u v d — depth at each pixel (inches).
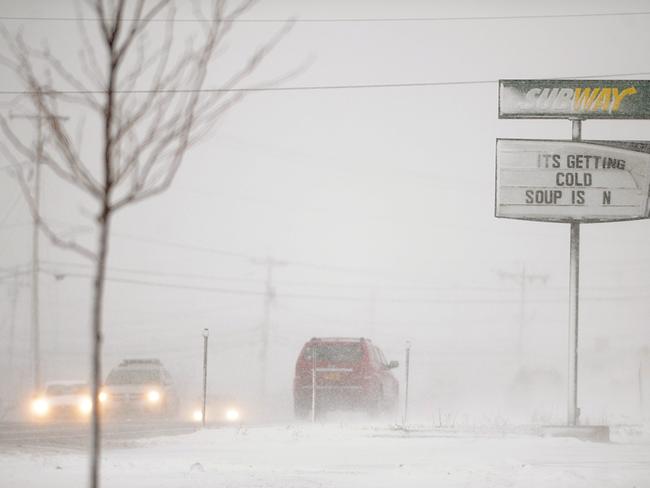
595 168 2399.1
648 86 2379.4
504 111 2386.8
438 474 1227.2
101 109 611.2
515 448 1814.7
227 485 1074.7
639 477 1243.2
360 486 1084.5
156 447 1824.6
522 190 2402.8
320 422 2832.2
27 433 2297.0
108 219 604.1
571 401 2320.4
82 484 1095.0
